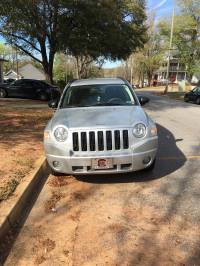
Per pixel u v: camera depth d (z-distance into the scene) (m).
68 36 15.50
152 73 58.91
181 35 31.95
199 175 4.01
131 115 3.73
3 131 6.30
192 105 14.98
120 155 3.42
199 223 2.81
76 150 3.47
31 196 3.46
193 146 5.55
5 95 16.08
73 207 3.18
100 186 3.69
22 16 12.99
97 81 4.86
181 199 3.31
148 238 2.59
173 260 2.31
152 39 46.53
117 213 3.02
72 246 2.51
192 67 32.53
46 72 16.88
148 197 3.36
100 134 3.43
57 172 3.81
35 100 14.99
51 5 13.56
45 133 3.67
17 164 4.07
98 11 14.44
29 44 16.55
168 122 8.59
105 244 2.52
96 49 16.83
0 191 3.19
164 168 4.28
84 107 4.20
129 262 2.29
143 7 19.06
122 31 17.09
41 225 2.84
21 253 2.44
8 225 2.72
